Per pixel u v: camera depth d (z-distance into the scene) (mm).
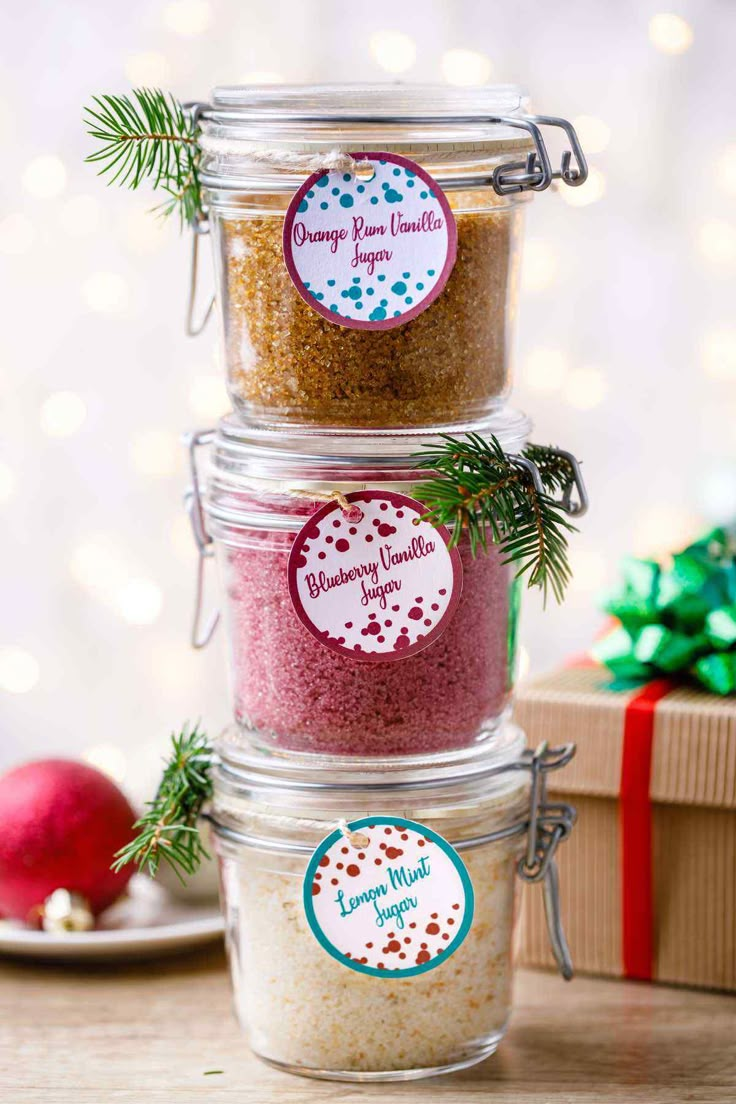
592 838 907
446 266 759
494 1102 792
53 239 1612
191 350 1606
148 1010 873
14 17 1567
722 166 1468
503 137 775
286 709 790
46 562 1694
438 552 770
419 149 758
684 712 880
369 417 772
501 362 796
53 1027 858
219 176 781
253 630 796
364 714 783
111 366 1630
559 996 891
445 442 775
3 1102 795
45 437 1663
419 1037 804
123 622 1696
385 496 766
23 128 1590
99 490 1666
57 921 910
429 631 772
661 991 897
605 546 1577
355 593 771
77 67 1565
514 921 828
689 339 1517
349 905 790
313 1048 804
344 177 756
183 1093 801
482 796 800
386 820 785
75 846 905
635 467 1556
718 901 891
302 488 774
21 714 1743
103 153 802
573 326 1542
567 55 1477
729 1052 834
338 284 760
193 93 1537
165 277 1597
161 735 1708
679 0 1444
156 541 1666
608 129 1484
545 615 1603
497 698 807
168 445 1633
